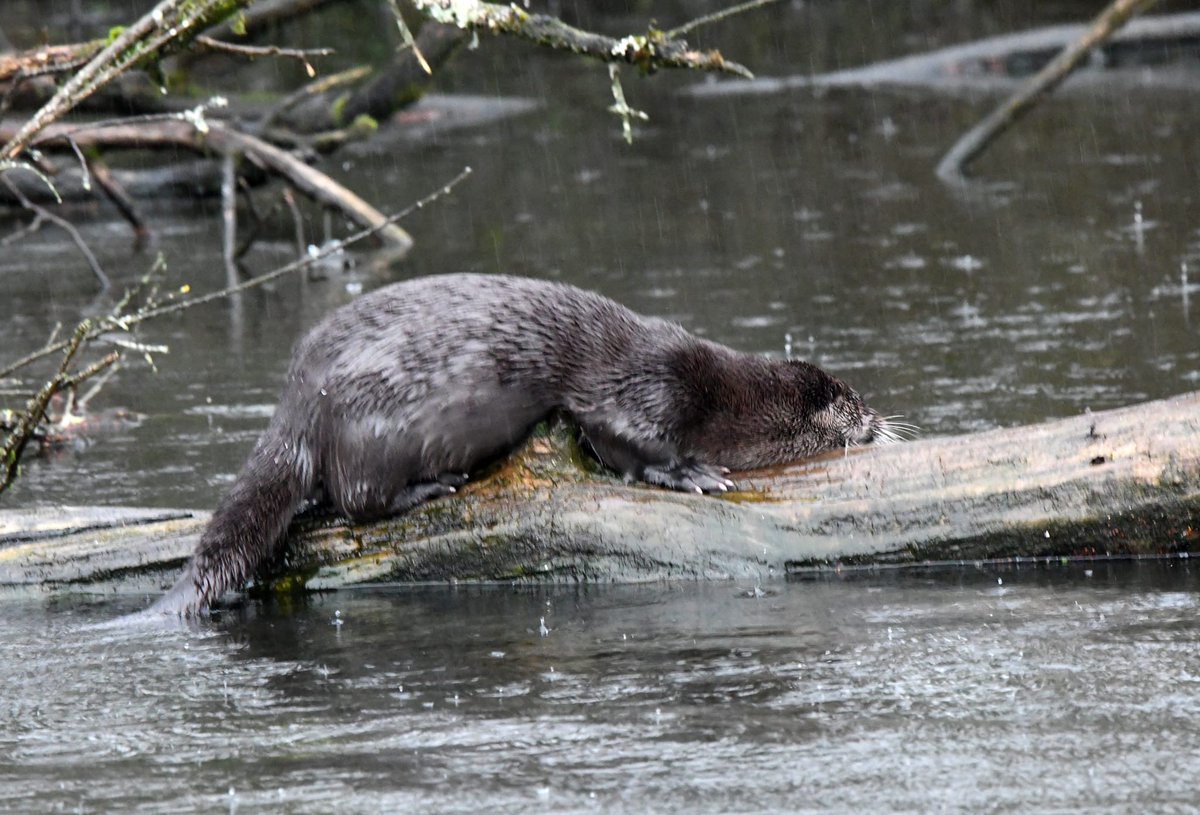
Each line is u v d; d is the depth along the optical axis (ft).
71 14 150.30
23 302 80.59
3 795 27.09
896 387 58.49
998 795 25.72
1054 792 25.75
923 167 107.04
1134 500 38.65
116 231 100.32
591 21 171.42
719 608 36.60
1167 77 135.03
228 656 34.68
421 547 39.68
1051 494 39.01
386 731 29.37
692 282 78.64
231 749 28.86
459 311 39.52
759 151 115.55
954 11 170.81
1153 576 37.73
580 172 111.24
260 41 140.05
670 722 29.27
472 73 155.43
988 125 103.81
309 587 39.96
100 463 52.90
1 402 61.67
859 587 37.91
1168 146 108.17
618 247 88.02
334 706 30.94
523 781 26.84
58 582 40.73
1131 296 70.95
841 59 150.82
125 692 32.42
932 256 82.17
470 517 39.60
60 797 26.94
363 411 38.63
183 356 69.00
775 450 42.19
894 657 32.40
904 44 155.53
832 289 75.92
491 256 87.04
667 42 42.50
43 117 44.75
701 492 40.24
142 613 37.78
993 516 39.11
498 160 116.37
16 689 32.83
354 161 117.50
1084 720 28.58
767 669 31.96
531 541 39.40
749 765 27.17
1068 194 95.71
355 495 39.27
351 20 154.10
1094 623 34.12
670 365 40.70
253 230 90.63
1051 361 61.11
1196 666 31.07
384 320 39.34
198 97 101.19
